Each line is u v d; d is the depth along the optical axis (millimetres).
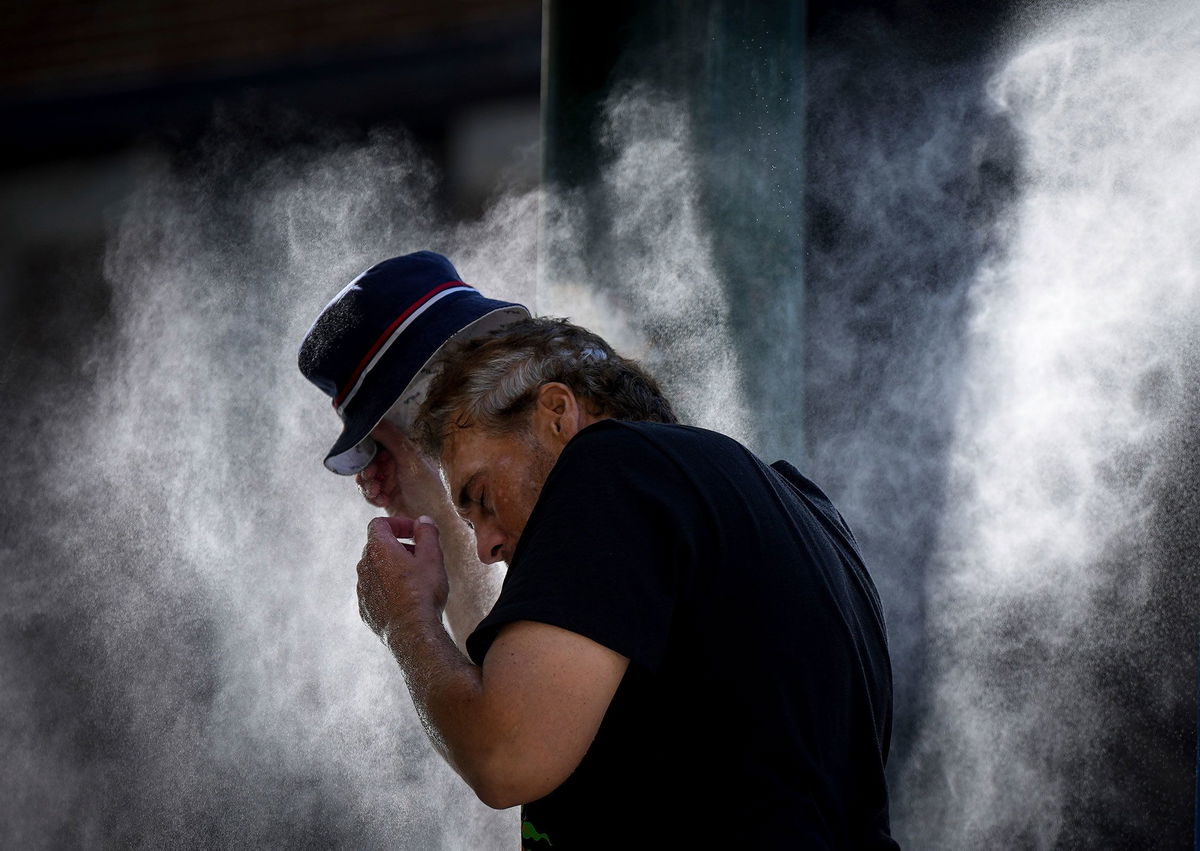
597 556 4418
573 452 4777
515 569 4559
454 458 5500
